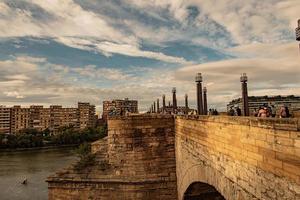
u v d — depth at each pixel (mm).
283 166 10586
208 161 19219
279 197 10883
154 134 36969
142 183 35656
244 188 13758
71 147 154375
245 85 16922
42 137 167500
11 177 86750
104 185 36500
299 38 10242
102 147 41781
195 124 22547
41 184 79438
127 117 37219
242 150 13859
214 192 27703
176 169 35656
